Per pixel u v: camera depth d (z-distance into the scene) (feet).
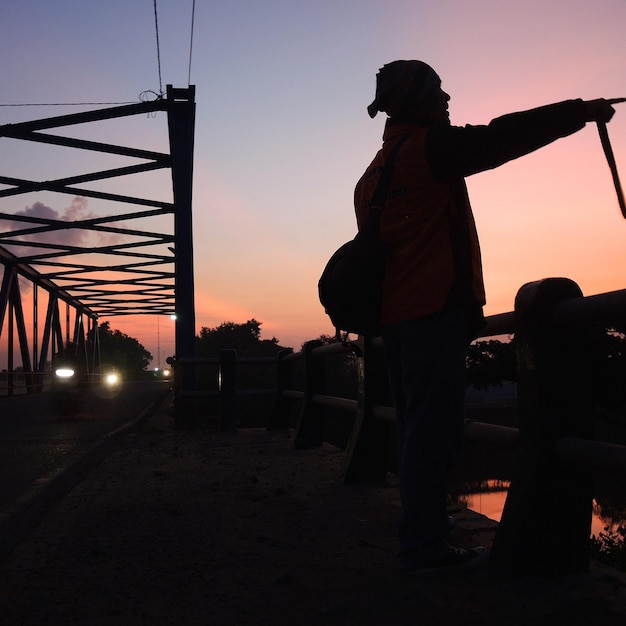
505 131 6.37
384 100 7.62
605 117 6.24
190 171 46.26
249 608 6.41
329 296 7.37
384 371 13.61
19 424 32.94
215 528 9.68
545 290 6.93
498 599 6.40
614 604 6.17
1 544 9.95
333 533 9.32
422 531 7.22
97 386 134.00
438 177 6.92
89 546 8.79
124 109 46.03
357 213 8.09
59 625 6.10
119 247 74.84
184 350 44.14
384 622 5.94
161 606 6.54
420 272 7.02
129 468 15.98
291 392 24.88
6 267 76.02
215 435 24.98
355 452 13.43
